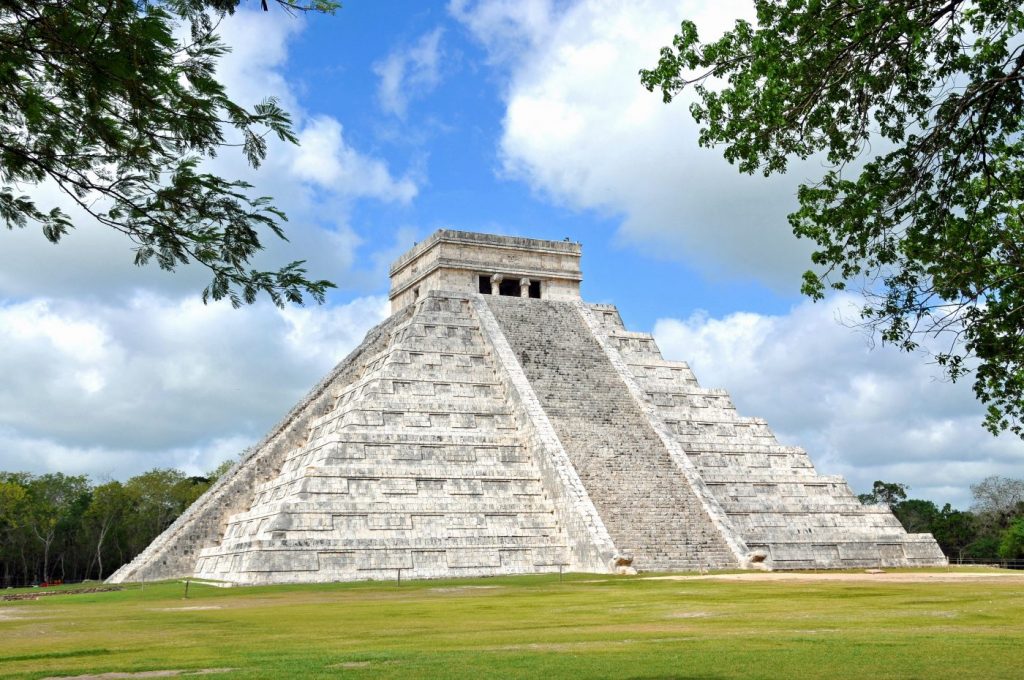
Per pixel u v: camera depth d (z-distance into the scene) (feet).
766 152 54.03
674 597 90.84
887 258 54.70
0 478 271.28
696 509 155.84
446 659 47.78
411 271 215.31
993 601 80.59
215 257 35.78
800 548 169.17
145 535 275.59
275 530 142.41
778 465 183.42
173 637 64.75
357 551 143.23
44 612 94.27
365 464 154.51
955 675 40.11
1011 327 50.65
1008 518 302.25
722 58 53.78
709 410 192.13
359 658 49.29
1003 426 52.54
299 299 37.06
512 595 99.86
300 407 194.70
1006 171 52.31
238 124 33.60
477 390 176.65
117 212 35.24
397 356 176.55
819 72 50.98
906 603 79.66
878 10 46.39
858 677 39.78
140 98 32.53
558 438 163.02
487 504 154.81
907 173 52.08
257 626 71.20
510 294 224.33
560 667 43.98
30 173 34.83
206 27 31.96
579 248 214.48
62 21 30.40
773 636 55.52
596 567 141.69
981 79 49.62
